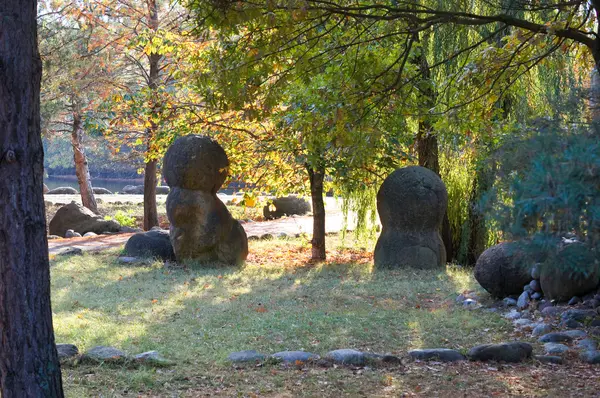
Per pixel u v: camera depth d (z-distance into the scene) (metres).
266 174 15.84
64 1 21.16
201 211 13.62
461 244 14.80
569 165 3.64
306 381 6.39
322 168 14.68
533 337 8.12
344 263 14.55
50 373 4.59
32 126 4.52
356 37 8.66
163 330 8.31
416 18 8.07
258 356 7.08
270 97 8.99
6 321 4.47
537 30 8.09
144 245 14.50
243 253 14.25
